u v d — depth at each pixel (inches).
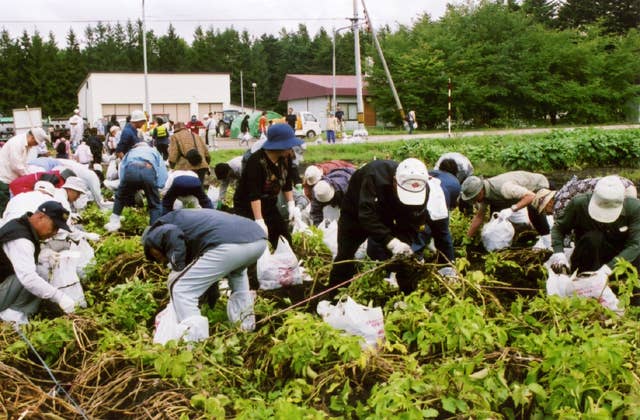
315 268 294.7
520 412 159.3
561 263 233.3
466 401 152.9
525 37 1675.7
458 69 1640.0
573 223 238.4
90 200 473.4
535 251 294.7
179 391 175.6
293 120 905.5
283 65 4315.9
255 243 213.6
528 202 299.0
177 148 454.3
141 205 442.9
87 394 185.9
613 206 223.0
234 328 210.5
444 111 1630.2
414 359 175.2
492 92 1627.7
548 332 175.8
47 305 245.8
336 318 193.8
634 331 183.3
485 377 158.9
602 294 214.4
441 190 249.1
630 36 1752.0
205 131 1392.7
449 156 356.8
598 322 185.3
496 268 292.4
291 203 301.9
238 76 4097.0
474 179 312.2
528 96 1659.7
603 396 146.0
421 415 139.1
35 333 211.0
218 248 208.1
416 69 1621.6
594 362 151.8
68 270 249.1
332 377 169.9
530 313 200.1
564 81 1678.2
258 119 1366.9
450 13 1758.1
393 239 216.4
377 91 1690.5
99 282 291.3
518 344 178.7
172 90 2165.4
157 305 255.6
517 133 1171.3
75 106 3280.0
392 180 218.5
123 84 2110.0
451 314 183.0
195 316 205.5
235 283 225.8
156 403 167.5
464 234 344.8
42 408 177.5
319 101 2135.8
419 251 263.4
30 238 227.3
